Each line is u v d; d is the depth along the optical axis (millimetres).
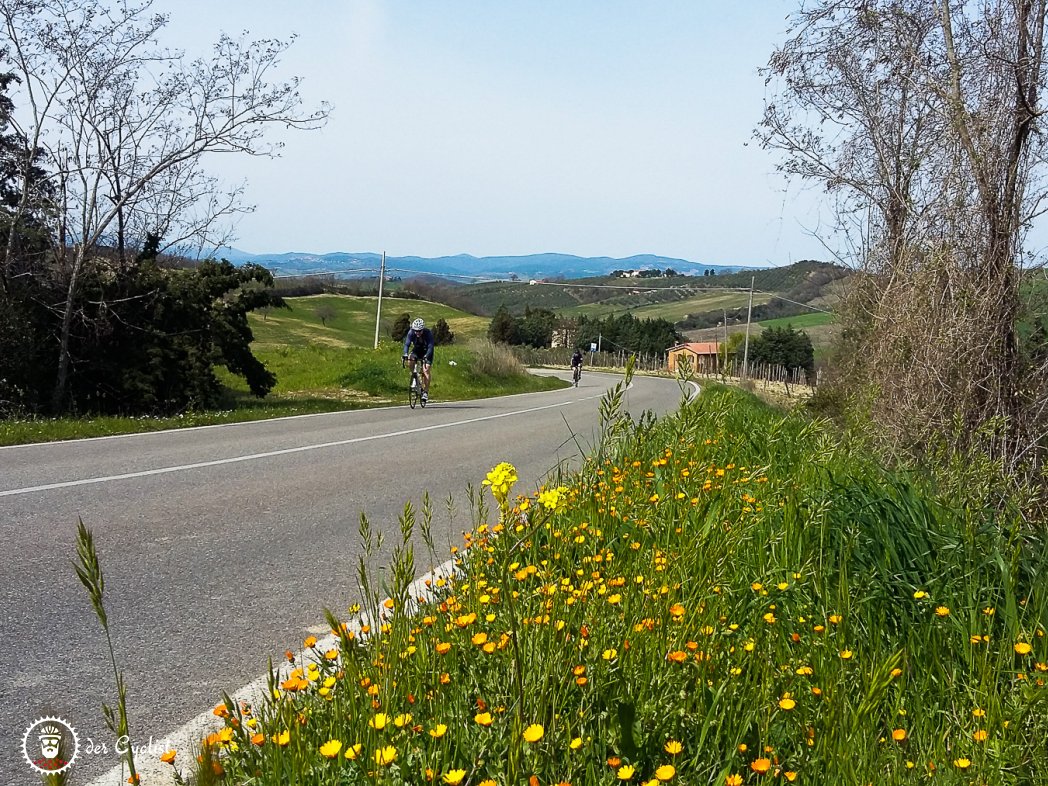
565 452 11586
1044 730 2602
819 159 11516
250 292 19594
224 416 15305
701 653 2824
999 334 7301
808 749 2510
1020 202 7500
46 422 13383
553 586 3234
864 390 8547
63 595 4617
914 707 2957
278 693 2691
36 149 15797
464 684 2770
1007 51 7562
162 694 3424
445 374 32250
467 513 7215
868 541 4379
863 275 11336
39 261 16562
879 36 8898
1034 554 4418
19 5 14758
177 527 6305
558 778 2244
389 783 2119
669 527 4480
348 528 6504
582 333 98938
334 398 23625
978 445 6914
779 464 6770
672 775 1980
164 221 17812
